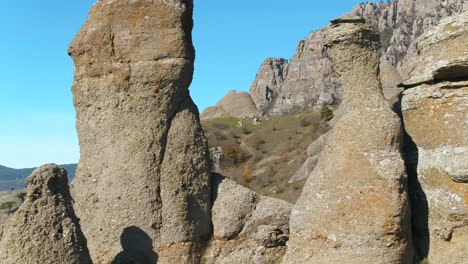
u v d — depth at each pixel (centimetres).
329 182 807
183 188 937
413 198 848
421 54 895
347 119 823
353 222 778
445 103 820
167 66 942
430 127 834
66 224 749
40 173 745
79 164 975
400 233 770
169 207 922
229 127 6034
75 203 962
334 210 792
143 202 913
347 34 832
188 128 961
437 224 812
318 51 9888
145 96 945
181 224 923
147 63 945
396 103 919
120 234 909
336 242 783
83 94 977
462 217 785
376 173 783
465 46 799
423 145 844
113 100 952
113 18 966
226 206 970
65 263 733
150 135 935
